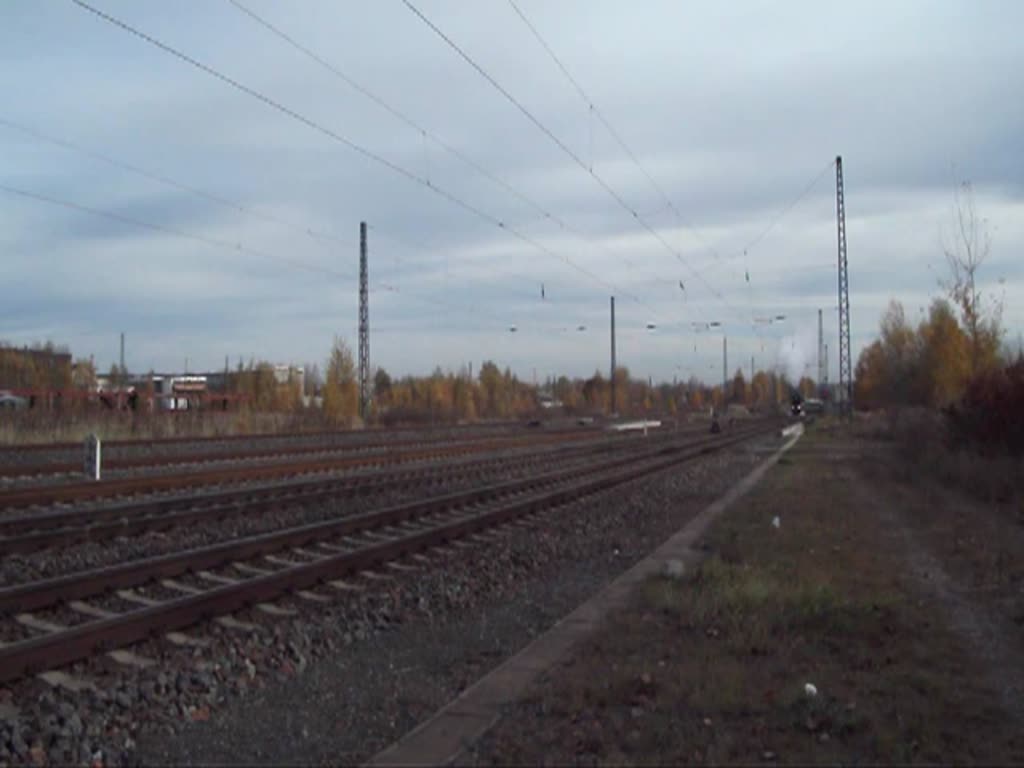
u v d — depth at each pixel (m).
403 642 10.26
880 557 14.86
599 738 6.95
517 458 35.19
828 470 33.84
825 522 19.08
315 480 24.12
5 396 58.75
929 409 48.62
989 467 25.03
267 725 7.51
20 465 26.00
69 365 83.94
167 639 9.55
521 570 14.62
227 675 8.75
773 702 7.66
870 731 7.05
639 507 23.02
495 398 113.06
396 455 33.19
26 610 10.44
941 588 12.52
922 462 30.80
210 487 22.80
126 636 9.32
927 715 7.37
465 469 29.27
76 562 13.48
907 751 6.65
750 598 11.21
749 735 7.02
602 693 7.94
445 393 100.50
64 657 8.66
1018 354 31.48
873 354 88.94
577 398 144.62
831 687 8.05
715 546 16.62
